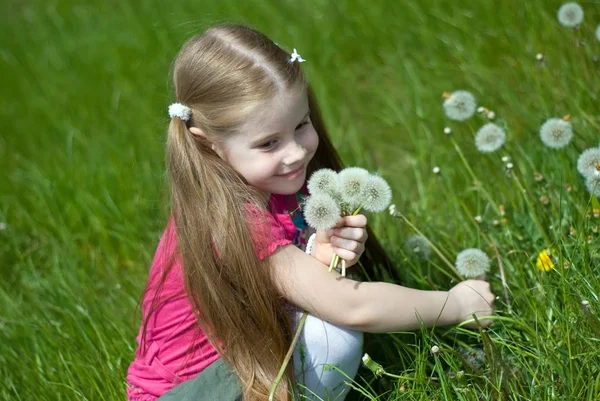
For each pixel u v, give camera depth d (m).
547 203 3.56
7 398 3.59
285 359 2.85
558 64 4.54
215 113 2.91
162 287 3.10
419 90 4.88
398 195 4.36
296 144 2.93
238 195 2.96
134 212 4.61
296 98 2.88
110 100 5.82
